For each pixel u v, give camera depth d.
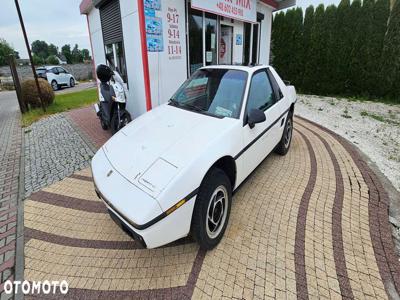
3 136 6.55
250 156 2.96
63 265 2.31
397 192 3.46
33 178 4.01
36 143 5.68
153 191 1.92
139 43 4.93
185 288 2.04
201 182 2.14
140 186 2.00
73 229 2.77
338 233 2.64
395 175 3.96
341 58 9.95
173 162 2.12
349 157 4.38
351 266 2.26
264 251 2.40
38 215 3.03
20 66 26.66
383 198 3.25
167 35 5.29
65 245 2.54
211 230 2.40
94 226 2.80
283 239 2.54
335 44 9.94
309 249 2.43
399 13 8.52
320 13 9.96
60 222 2.89
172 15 5.30
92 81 26.89
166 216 1.90
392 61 8.96
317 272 2.19
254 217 2.85
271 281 2.10
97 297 2.00
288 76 11.62
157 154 2.26
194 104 3.19
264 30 9.76
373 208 3.05
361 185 3.51
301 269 2.21
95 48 8.18
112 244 2.53
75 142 5.48
